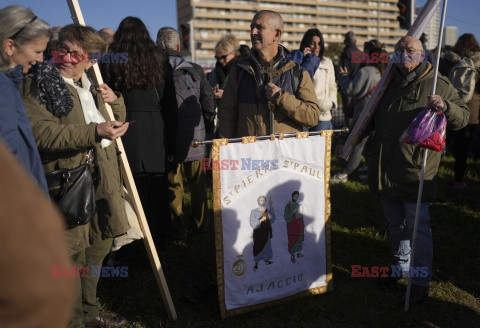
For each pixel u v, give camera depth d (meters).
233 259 2.54
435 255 3.59
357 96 4.75
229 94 2.79
